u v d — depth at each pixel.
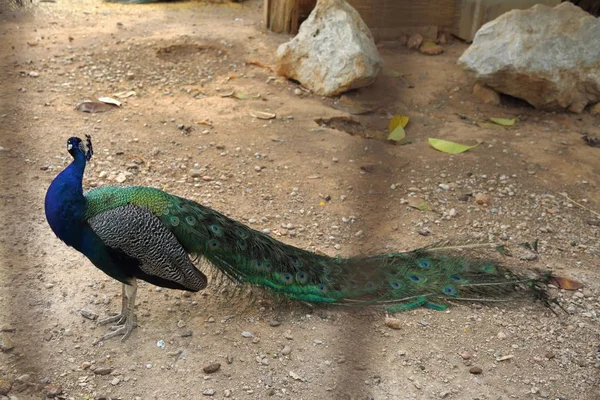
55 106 5.08
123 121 4.99
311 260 3.71
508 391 3.40
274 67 5.91
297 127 5.13
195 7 7.69
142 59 5.81
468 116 5.54
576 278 3.98
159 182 4.46
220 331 3.57
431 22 6.79
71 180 3.36
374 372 3.43
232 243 3.55
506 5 6.66
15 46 5.88
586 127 5.46
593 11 6.81
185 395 3.30
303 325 3.62
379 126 5.30
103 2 7.65
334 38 5.54
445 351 3.55
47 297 3.65
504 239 4.23
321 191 4.52
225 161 4.70
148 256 3.38
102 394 3.28
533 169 4.84
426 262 3.82
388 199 4.50
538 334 3.65
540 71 5.42
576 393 3.41
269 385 3.36
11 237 3.95
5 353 3.38
